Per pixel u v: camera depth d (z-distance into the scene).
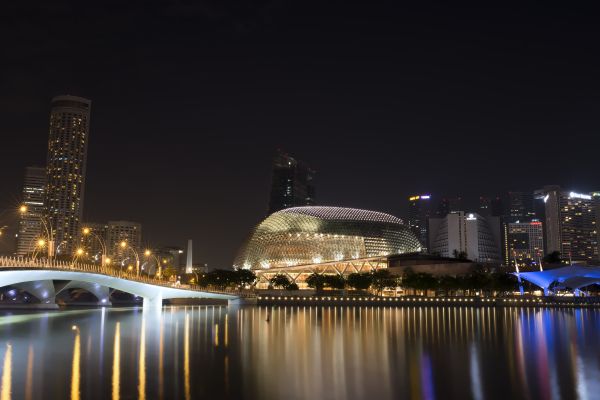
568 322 108.50
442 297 195.75
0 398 38.97
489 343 72.00
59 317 123.94
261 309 166.75
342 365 53.84
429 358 58.69
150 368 51.22
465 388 43.50
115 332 85.62
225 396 40.28
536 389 43.28
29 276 111.25
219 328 93.62
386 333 85.19
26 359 56.41
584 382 45.91
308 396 40.53
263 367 52.34
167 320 114.00
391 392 42.06
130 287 151.75
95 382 44.50
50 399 38.72
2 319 117.00
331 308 172.38
